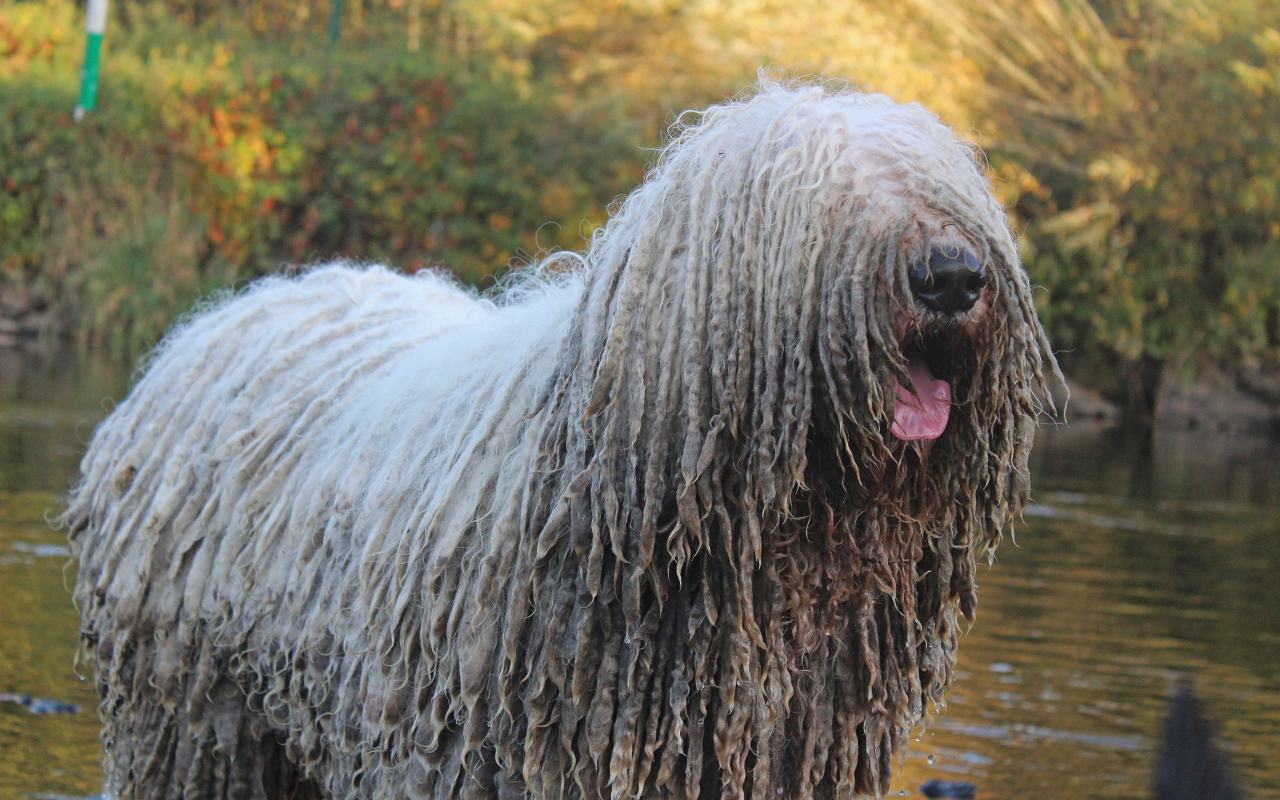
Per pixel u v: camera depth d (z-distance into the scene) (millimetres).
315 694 4297
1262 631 8906
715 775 3727
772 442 3494
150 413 4926
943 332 3480
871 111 3721
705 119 3814
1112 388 21844
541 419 3848
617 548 3572
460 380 4227
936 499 3686
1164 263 21734
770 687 3699
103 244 21125
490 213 21844
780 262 3514
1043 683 7723
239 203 21266
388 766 4066
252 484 4570
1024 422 3676
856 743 3871
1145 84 22859
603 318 3656
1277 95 22094
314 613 4273
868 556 3713
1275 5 22906
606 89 23016
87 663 5414
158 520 4695
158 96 21656
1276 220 21797
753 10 23594
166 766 4715
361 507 4238
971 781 6309
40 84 21797
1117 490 14211
